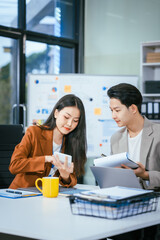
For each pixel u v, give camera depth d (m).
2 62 4.72
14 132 2.77
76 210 1.51
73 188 2.07
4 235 1.64
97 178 1.84
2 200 1.77
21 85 4.85
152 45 4.69
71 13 5.61
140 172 1.86
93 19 5.66
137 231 1.51
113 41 5.46
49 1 5.26
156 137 2.16
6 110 4.79
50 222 1.33
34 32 4.98
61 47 5.46
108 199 1.36
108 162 1.85
